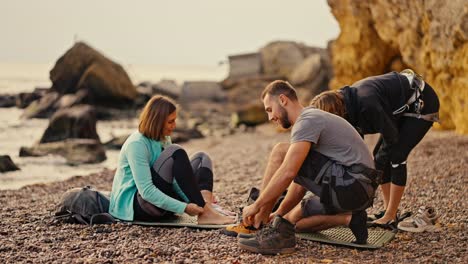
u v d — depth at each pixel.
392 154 5.49
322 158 4.79
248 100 34.03
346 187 4.70
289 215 5.24
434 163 9.09
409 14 12.28
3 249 4.95
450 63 11.36
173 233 5.43
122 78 29.78
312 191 4.91
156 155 5.79
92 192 5.93
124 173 5.85
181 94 36.41
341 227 5.48
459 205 6.45
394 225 5.47
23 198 7.80
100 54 29.55
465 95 11.25
